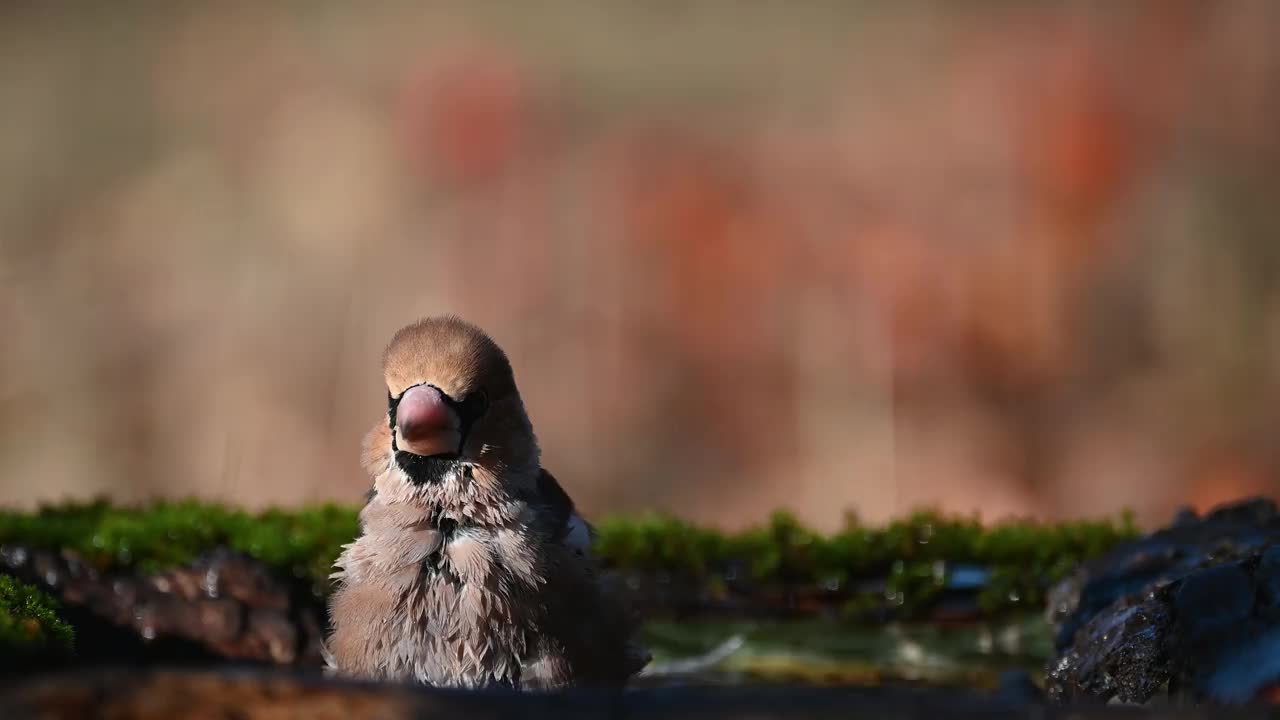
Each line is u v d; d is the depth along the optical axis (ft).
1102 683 12.98
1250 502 13.26
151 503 13.61
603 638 13.14
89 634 13.25
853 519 13.60
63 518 13.42
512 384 13.14
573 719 12.60
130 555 13.29
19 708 12.60
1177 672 12.92
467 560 13.07
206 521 13.39
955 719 12.61
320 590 13.32
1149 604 12.98
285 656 13.28
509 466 13.11
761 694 12.65
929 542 13.44
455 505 13.08
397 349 13.12
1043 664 13.30
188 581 13.29
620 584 13.32
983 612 13.39
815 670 13.29
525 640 13.08
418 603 13.08
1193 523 13.24
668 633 13.41
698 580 13.42
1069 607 13.26
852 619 13.41
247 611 13.28
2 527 13.30
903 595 13.41
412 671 13.08
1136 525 13.52
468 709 12.62
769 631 13.41
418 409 13.04
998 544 13.43
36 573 13.25
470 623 13.07
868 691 12.66
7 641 12.78
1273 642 12.87
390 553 13.08
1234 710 12.63
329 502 13.60
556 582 13.10
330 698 12.63
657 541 13.44
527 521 13.10
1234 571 12.94
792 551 13.43
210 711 12.60
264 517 13.47
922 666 13.30
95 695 12.62
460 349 13.10
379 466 13.12
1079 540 13.44
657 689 12.66
